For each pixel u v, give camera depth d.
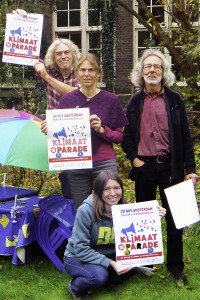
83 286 3.51
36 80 12.52
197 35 8.25
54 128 3.66
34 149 3.81
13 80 12.18
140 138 3.83
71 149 3.68
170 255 3.92
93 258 3.53
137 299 3.60
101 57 14.76
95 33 14.75
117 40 14.60
